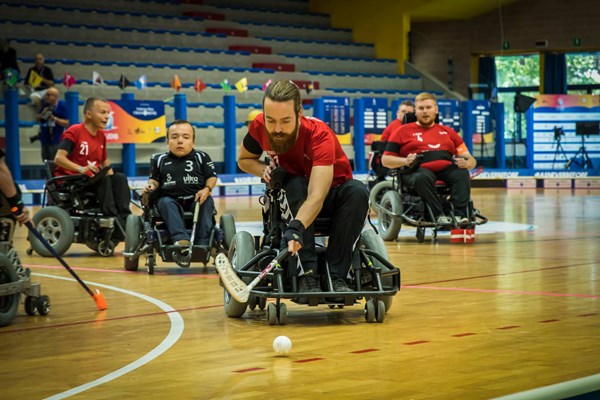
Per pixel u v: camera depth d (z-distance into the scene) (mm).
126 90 19250
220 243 7164
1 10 20109
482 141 21688
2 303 4809
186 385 3373
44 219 8438
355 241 4746
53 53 19625
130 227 7328
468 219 9312
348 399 3121
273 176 4715
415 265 7453
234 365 3721
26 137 17094
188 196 7145
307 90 21844
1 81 17516
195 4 24125
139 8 22969
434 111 9492
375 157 10875
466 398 3105
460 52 26250
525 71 25844
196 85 19359
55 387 3391
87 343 4289
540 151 22031
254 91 21250
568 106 21922
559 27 25125
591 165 21891
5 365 3809
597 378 2814
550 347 4008
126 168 17453
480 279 6516
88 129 8586
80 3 21875
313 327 4621
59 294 6016
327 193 4582
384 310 4715
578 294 5719
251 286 4512
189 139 7164
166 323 4828
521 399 2594
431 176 9312
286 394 3205
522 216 12891
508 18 25656
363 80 23781
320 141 4605
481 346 4051
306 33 25109
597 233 10258
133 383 3424
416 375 3475
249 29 24047
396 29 25469
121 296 5910
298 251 4680
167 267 7656
